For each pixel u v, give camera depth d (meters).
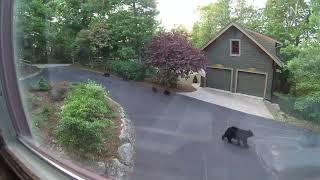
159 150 17.72
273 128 15.71
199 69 19.02
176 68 19.47
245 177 15.04
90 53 21.50
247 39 17.27
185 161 16.91
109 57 20.95
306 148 14.49
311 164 14.09
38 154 18.92
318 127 14.50
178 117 18.59
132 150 17.64
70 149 17.73
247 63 17.19
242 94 17.39
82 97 19.25
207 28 18.94
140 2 20.22
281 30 16.75
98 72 20.97
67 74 21.89
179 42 19.47
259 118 16.20
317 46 15.38
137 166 17.09
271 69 16.50
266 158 15.09
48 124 20.30
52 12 24.03
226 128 17.11
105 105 19.22
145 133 18.34
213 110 17.73
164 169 16.77
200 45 19.19
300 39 16.12
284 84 16.16
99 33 20.97
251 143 16.02
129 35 20.48
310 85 15.20
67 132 17.89
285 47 16.41
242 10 17.86
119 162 16.83
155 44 20.02
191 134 17.88
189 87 19.22
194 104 18.31
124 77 20.23
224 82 18.17
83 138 17.44
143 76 20.11
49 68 23.23
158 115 18.61
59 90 21.52
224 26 18.33
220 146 16.69
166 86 19.55
